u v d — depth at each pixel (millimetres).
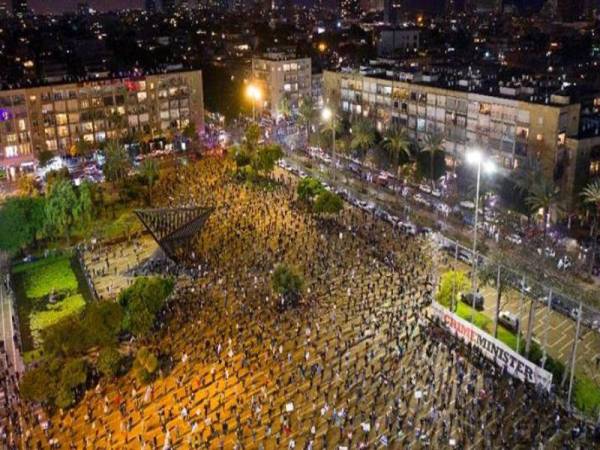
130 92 176375
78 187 126875
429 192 137250
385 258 103750
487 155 131125
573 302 84562
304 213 126312
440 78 155750
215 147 183000
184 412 68250
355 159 161375
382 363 75750
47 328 77500
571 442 61938
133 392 72938
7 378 78375
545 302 88562
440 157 136875
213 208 108625
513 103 123250
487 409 67250
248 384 73375
